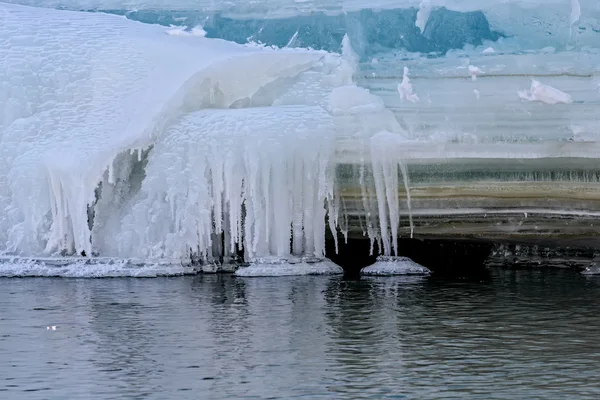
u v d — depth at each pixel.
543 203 40.62
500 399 22.06
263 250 42.16
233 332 29.22
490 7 42.53
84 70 45.00
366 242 47.31
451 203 41.25
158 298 35.81
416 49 43.09
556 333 28.72
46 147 43.50
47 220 43.28
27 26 46.41
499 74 41.22
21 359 26.20
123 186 43.66
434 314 31.89
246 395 22.56
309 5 45.41
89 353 26.77
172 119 42.84
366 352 26.45
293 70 43.66
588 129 39.84
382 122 41.56
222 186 41.78
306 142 41.16
